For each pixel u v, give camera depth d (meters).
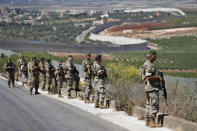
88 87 27.80
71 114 23.17
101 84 25.06
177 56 199.75
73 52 172.62
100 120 21.27
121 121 20.94
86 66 27.45
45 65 34.88
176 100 22.70
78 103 27.88
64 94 33.41
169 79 26.77
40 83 39.88
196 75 113.12
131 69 31.28
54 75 35.25
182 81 25.50
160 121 19.59
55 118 21.94
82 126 19.69
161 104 23.05
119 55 182.50
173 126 18.67
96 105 25.45
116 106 24.48
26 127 19.56
